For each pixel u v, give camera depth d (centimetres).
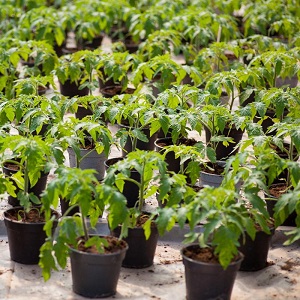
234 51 272
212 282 166
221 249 161
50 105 218
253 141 196
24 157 186
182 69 249
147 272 184
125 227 173
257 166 181
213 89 233
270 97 224
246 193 174
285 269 186
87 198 166
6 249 193
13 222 182
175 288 177
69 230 166
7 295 172
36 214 188
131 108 214
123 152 242
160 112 211
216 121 216
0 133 194
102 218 203
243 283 180
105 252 170
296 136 197
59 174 169
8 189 190
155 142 232
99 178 228
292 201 173
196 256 168
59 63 270
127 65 260
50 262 166
